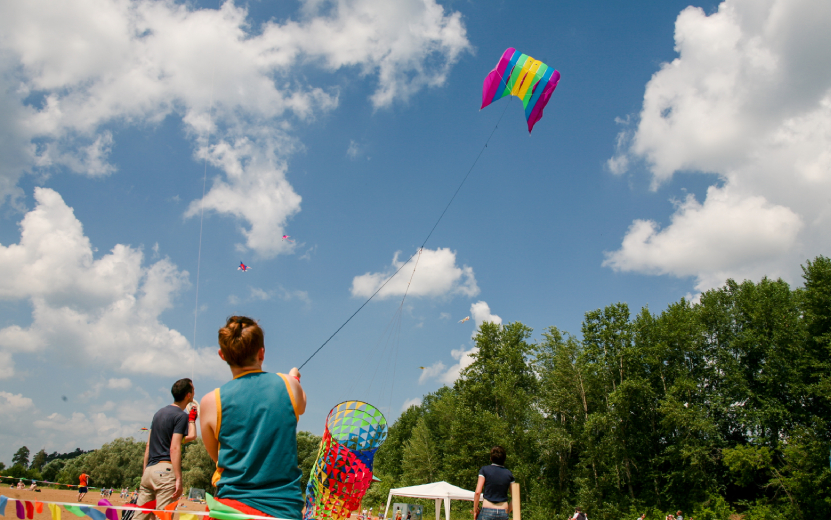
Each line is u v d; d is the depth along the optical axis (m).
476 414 41.84
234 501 2.00
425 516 41.06
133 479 70.06
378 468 60.22
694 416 31.50
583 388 37.25
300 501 2.14
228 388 2.21
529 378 45.09
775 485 27.80
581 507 31.95
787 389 30.45
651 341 36.53
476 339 46.75
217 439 2.17
